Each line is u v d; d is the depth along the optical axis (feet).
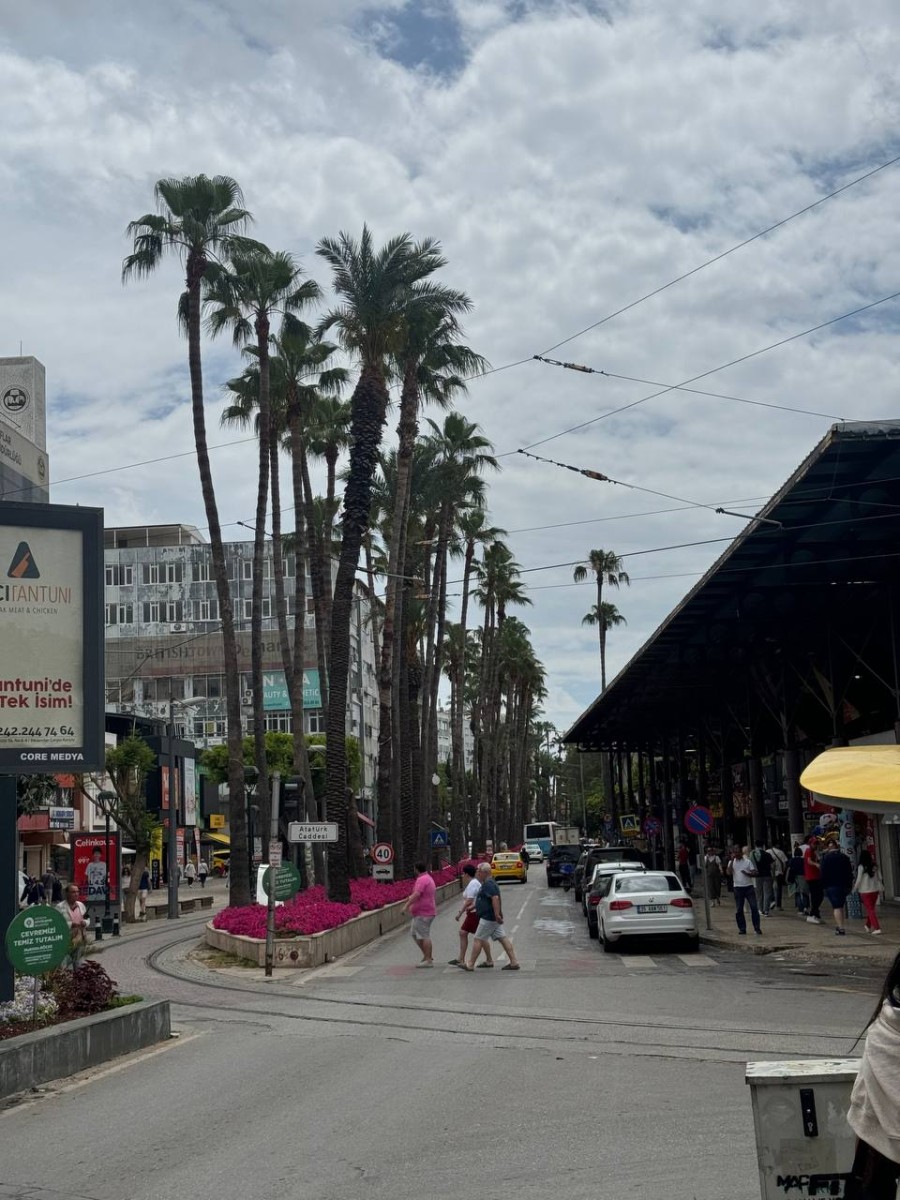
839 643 102.06
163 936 108.17
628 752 266.57
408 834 169.17
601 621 322.75
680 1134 28.19
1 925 46.78
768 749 146.82
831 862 80.02
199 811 287.89
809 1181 13.80
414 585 176.76
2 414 125.80
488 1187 24.27
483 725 291.79
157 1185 25.43
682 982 60.85
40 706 48.78
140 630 318.86
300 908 87.92
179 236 108.78
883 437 58.85
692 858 180.45
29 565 49.29
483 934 70.90
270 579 316.81
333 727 103.14
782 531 77.82
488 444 179.32
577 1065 38.27
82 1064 40.24
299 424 136.15
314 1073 38.34
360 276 109.09
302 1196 24.16
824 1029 43.09
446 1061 39.99
